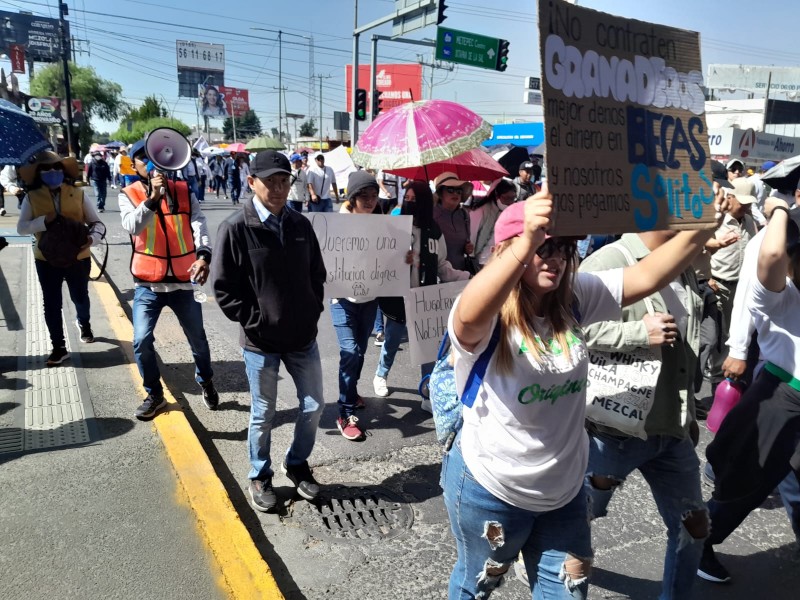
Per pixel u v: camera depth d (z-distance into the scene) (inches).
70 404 173.6
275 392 130.9
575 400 74.0
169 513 124.7
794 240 100.0
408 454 159.9
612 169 65.9
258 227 120.7
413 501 138.1
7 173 305.9
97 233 210.4
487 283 62.2
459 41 689.6
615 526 131.6
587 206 63.3
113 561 110.1
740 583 115.0
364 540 123.6
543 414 71.4
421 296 164.9
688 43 73.2
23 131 163.3
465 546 79.1
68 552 112.0
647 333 86.4
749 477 104.7
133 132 2516.0
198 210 168.7
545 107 59.5
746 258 128.7
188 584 105.2
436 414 80.4
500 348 69.8
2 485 132.9
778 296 99.3
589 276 82.3
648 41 69.7
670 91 71.5
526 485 72.8
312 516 131.5
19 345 221.9
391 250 164.1
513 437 71.6
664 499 94.5
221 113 3110.2
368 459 156.9
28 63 2393.0
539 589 78.2
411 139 153.3
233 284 123.3
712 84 2368.4
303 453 136.3
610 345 87.8
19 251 394.6
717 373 202.7
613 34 66.4
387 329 190.2
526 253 60.2
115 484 134.3
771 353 103.8
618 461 93.5
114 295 289.7
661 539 127.3
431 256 169.2
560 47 61.2
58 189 195.6
